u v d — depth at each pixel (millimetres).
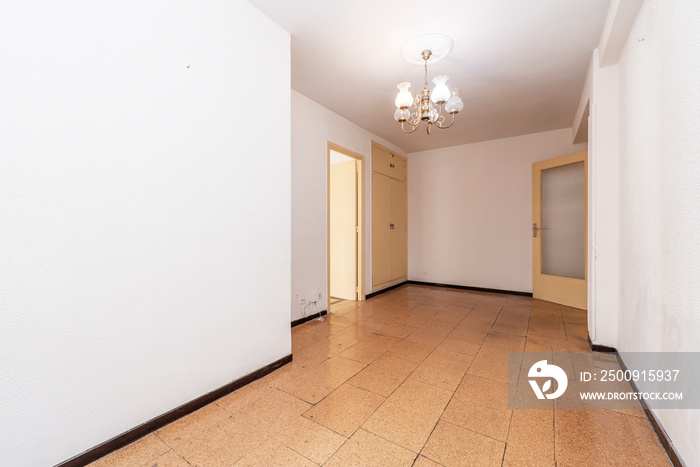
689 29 1155
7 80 1108
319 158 3654
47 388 1202
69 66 1248
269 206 2162
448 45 2432
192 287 1688
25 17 1146
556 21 2152
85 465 1286
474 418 1603
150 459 1322
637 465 1273
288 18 2156
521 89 3205
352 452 1351
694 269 1144
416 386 1943
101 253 1343
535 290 4523
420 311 3838
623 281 2176
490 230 5055
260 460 1308
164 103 1561
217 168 1816
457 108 2359
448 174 5453
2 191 1103
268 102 2152
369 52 2564
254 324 2049
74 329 1268
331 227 4750
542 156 4617
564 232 4215
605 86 2408
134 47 1447
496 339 2801
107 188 1358
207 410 1687
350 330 3096
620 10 1771
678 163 1269
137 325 1463
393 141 5137
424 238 5707
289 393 1864
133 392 1451
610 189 2406
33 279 1169
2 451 1107
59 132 1223
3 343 1108
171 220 1592
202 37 1735
